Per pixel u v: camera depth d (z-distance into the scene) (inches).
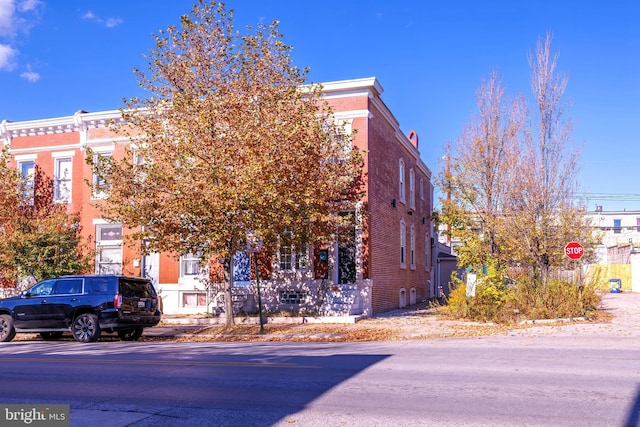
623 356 444.8
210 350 545.3
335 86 890.7
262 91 710.5
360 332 692.1
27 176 1048.2
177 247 710.5
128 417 266.5
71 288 665.6
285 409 278.8
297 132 682.2
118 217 727.7
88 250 1006.4
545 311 751.7
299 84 769.6
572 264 869.8
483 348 510.0
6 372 407.2
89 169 1034.1
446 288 1678.2
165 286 962.1
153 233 710.5
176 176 687.1
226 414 269.9
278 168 669.9
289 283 888.9
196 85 700.0
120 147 1016.9
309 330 722.2
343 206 808.9
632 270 1662.2
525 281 813.2
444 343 564.1
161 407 286.2
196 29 706.8
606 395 301.7
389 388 326.0
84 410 282.0
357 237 880.9
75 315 653.9
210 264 940.6
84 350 560.1
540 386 325.7
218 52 705.0
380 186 964.0
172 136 717.3
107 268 1010.7
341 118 893.8
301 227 720.3
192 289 948.6
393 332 684.1
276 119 680.4
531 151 877.8
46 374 395.5
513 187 881.5
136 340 695.1
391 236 1042.1
